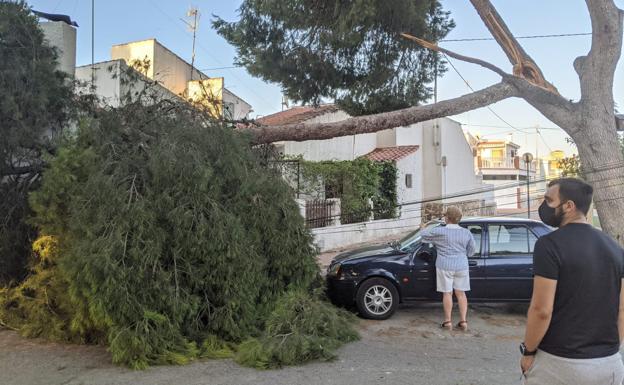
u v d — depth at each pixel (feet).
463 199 87.56
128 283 17.42
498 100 29.40
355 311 25.35
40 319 20.29
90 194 18.60
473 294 24.48
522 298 24.47
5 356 18.31
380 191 62.64
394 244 26.84
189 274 18.70
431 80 36.17
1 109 22.11
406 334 22.08
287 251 21.89
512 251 24.84
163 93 30.68
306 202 47.65
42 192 20.29
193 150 19.89
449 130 82.64
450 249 23.00
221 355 18.45
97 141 20.48
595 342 8.38
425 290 24.43
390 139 78.69
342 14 29.63
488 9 29.76
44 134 24.52
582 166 29.19
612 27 27.73
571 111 29.19
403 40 33.01
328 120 62.18
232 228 19.22
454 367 17.76
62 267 18.29
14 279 22.70
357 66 34.53
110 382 15.97
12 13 23.00
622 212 27.76
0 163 22.89
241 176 21.02
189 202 18.99
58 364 17.56
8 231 22.72
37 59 24.23
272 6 30.96
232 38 33.86
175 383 15.96
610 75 28.53
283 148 59.00
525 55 30.37
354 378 16.55
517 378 16.67
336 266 25.50
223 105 26.68
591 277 8.39
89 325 18.51
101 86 35.12
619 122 30.30
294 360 17.81
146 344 17.38
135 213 17.99
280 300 20.95
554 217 9.08
